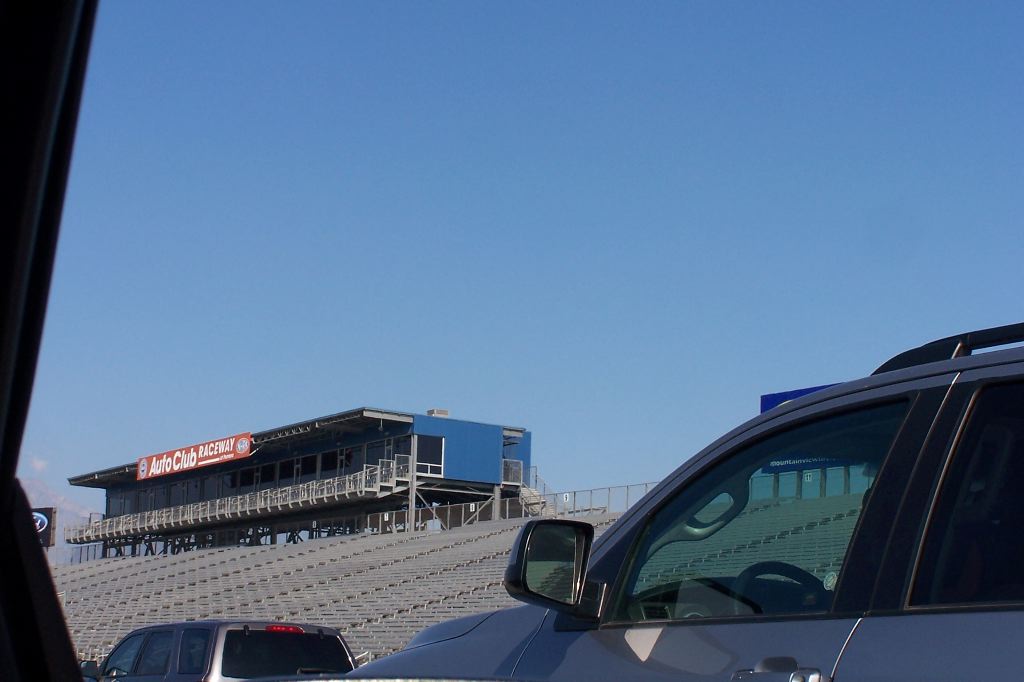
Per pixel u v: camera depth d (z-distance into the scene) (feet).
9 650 5.79
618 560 11.25
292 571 138.10
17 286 5.56
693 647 9.77
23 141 5.50
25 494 5.92
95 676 40.52
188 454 211.41
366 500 170.50
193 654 40.14
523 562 10.53
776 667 8.86
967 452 8.87
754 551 10.07
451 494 172.96
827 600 9.18
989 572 8.25
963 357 9.46
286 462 194.70
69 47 5.56
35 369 5.71
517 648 11.40
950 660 7.91
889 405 9.71
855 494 9.52
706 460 11.12
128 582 160.66
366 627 101.55
